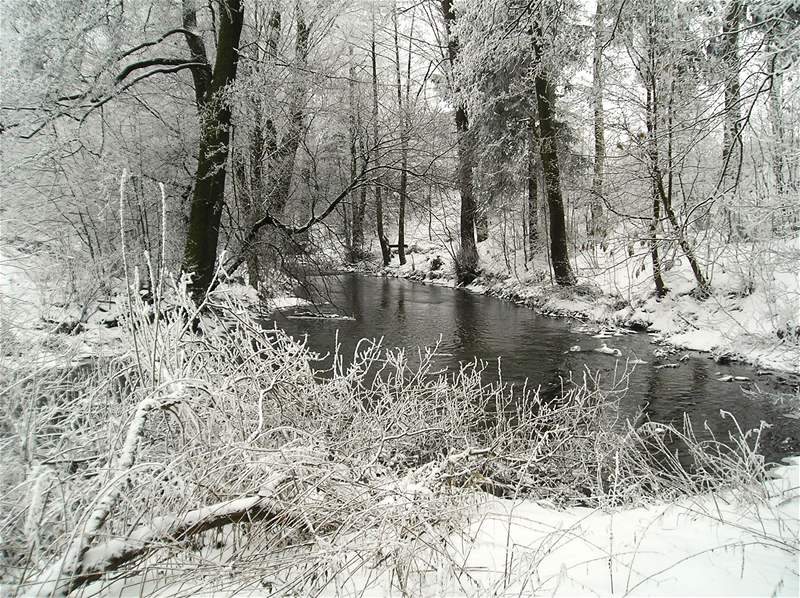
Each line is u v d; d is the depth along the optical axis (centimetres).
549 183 1675
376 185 1456
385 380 823
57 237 952
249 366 380
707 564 254
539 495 434
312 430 388
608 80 1123
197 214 1053
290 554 268
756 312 1068
